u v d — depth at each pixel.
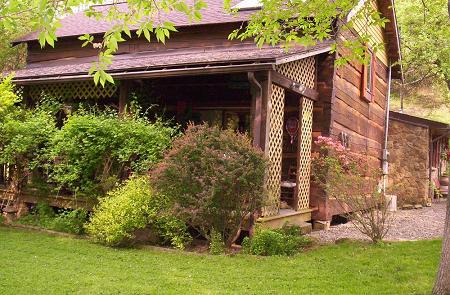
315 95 10.10
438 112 27.58
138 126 8.78
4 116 10.03
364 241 7.86
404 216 12.42
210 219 7.31
